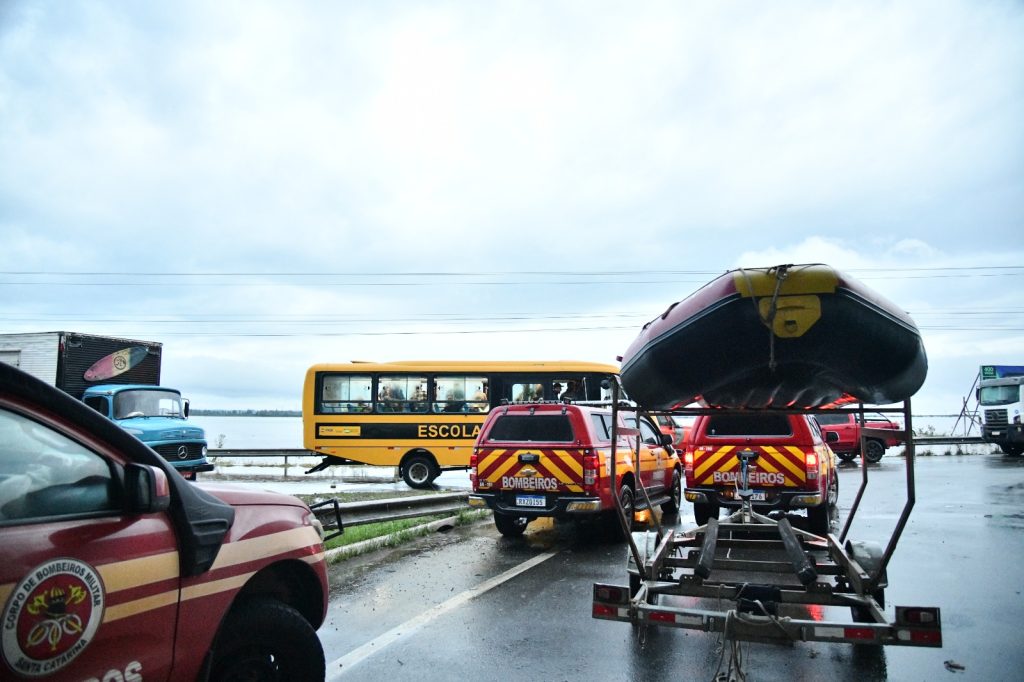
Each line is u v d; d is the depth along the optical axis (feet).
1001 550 28.81
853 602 14.80
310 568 12.64
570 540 32.42
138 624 9.05
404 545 31.04
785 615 15.65
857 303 13.25
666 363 14.78
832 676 15.43
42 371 58.80
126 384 61.57
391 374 62.49
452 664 16.15
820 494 29.66
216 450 78.18
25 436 8.49
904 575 24.57
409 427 61.62
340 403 62.44
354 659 16.46
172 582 9.64
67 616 8.13
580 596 22.07
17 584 7.63
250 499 12.12
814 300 13.25
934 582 23.59
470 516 37.96
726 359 14.30
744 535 22.93
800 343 13.67
